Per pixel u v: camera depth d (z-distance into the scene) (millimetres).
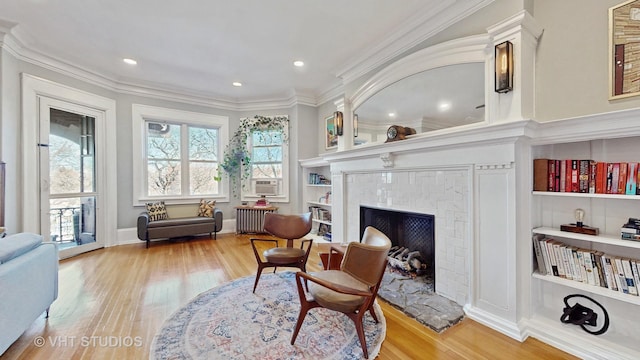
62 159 3748
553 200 2016
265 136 5488
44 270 2004
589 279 1757
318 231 4863
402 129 2852
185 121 5059
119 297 2512
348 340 1863
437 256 2521
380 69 3354
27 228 3256
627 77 1638
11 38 2961
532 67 2014
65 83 3711
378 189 3176
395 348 1777
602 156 1790
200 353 1717
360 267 1722
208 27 2889
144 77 4320
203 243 4535
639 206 1654
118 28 2912
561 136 1797
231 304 2383
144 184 4742
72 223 3846
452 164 2316
